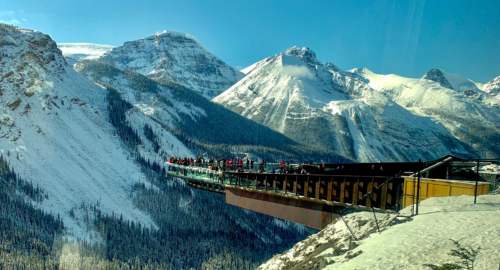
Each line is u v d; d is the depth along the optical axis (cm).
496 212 2442
